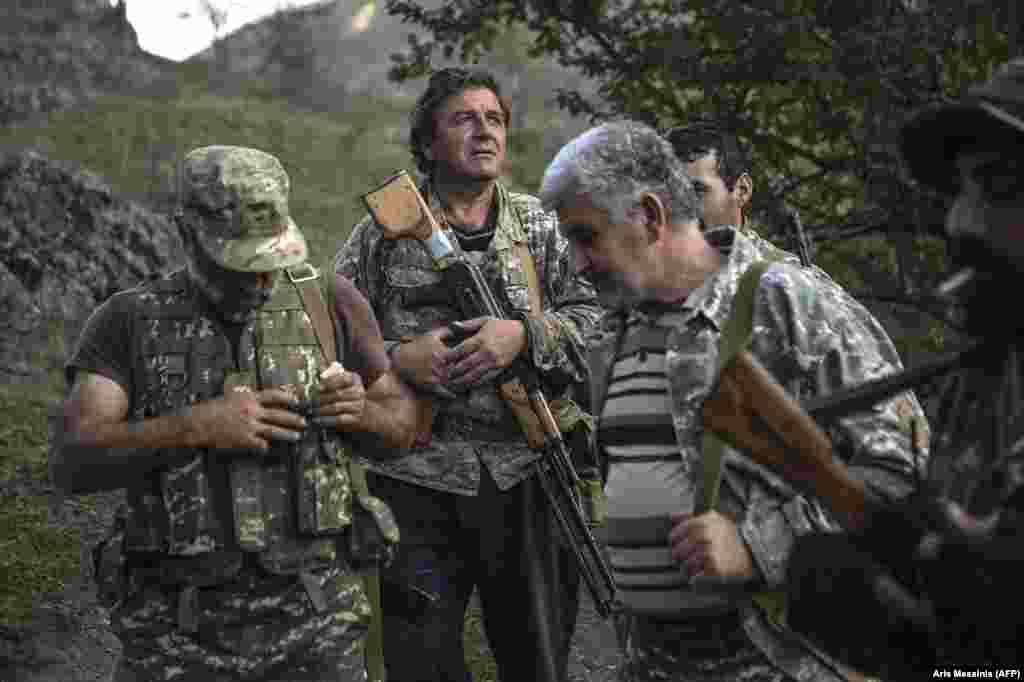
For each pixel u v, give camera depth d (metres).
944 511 1.83
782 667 2.54
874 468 2.37
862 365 2.49
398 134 16.08
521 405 3.88
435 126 4.09
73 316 8.45
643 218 2.62
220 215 2.86
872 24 5.50
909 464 2.37
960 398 2.02
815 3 5.71
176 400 2.92
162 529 2.88
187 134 14.70
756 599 2.53
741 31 5.58
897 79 5.50
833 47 5.50
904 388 2.14
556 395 3.99
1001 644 1.75
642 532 2.65
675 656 2.66
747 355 2.02
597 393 2.81
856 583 1.93
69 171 9.23
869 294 6.05
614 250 2.63
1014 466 1.81
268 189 2.89
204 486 2.88
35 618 5.09
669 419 2.63
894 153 5.54
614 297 2.66
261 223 2.88
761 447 2.01
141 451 2.84
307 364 2.98
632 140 2.64
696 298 2.59
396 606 3.80
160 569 2.91
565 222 2.65
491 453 3.91
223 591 2.90
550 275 4.12
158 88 16.89
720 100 5.91
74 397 2.93
